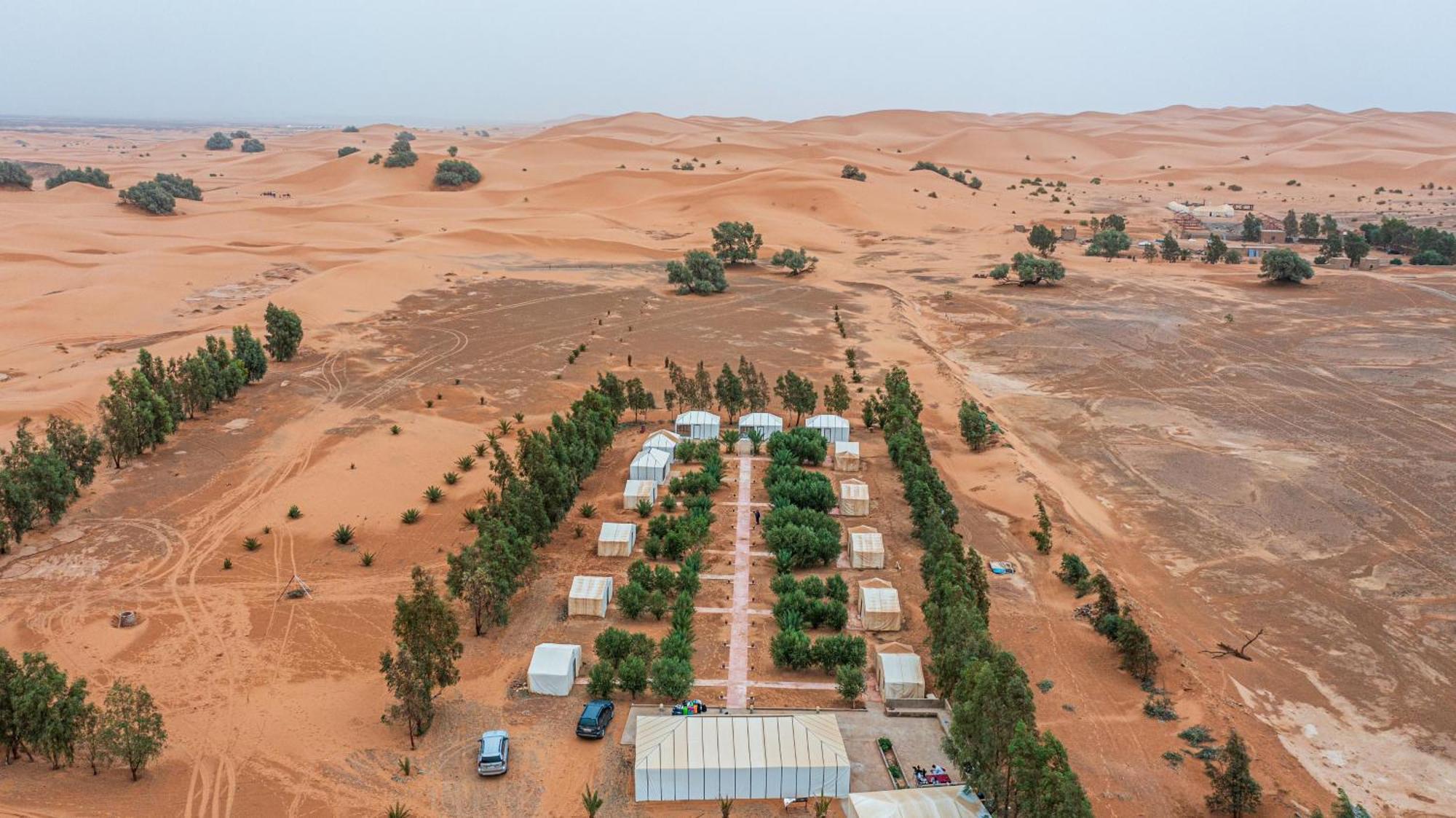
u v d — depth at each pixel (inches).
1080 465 3107.8
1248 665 1973.4
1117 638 1977.1
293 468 2908.5
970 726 1461.6
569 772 1587.1
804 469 2987.2
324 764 1587.1
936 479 2655.0
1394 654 2017.7
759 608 2171.5
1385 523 2652.6
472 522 2576.3
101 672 1845.5
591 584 2148.1
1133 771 1599.4
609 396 3415.4
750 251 6692.9
